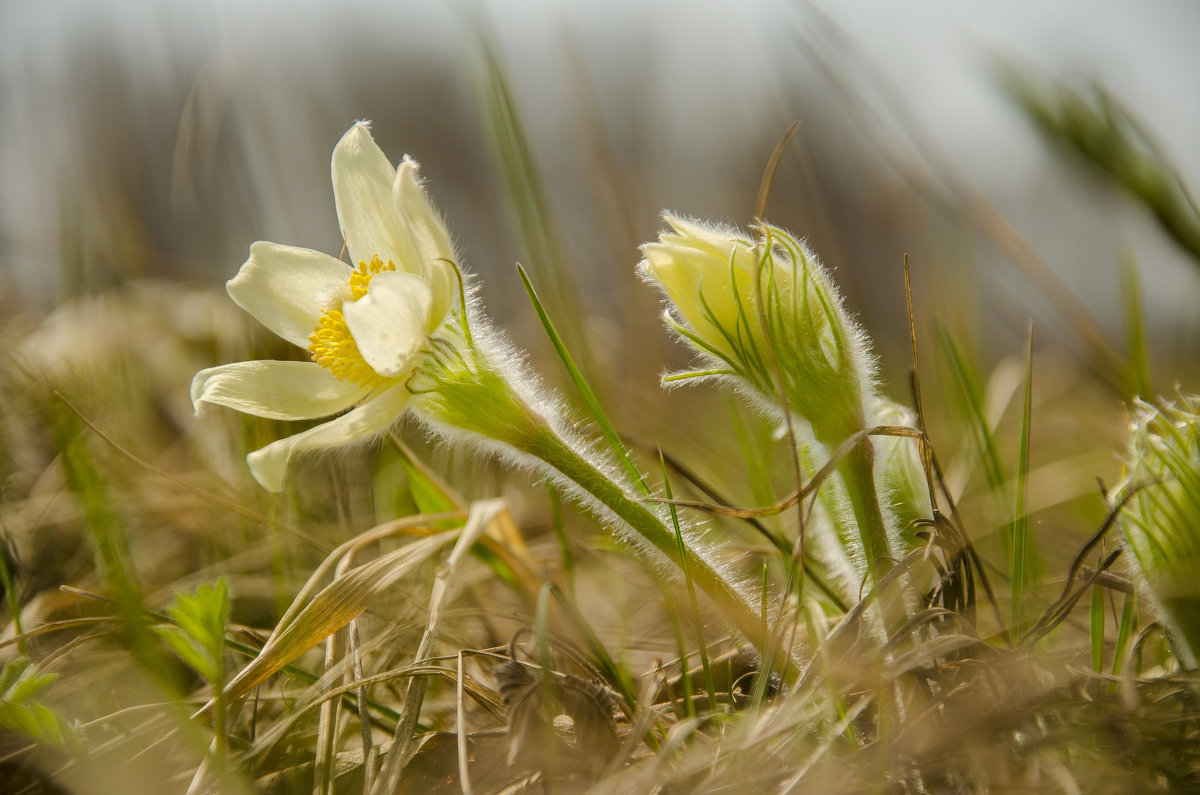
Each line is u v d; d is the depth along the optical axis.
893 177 0.67
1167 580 0.37
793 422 0.40
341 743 0.40
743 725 0.37
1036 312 0.53
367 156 0.40
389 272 0.38
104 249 0.60
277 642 0.39
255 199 0.61
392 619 0.43
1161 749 0.36
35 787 0.38
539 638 0.37
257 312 0.40
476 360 0.39
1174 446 0.37
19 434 0.49
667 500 0.39
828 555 0.42
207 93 0.58
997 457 0.43
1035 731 0.37
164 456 0.51
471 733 0.39
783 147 0.42
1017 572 0.40
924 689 0.38
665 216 0.40
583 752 0.38
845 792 0.36
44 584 0.44
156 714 0.40
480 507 0.41
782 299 0.39
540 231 0.50
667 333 0.61
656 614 0.45
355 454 0.50
